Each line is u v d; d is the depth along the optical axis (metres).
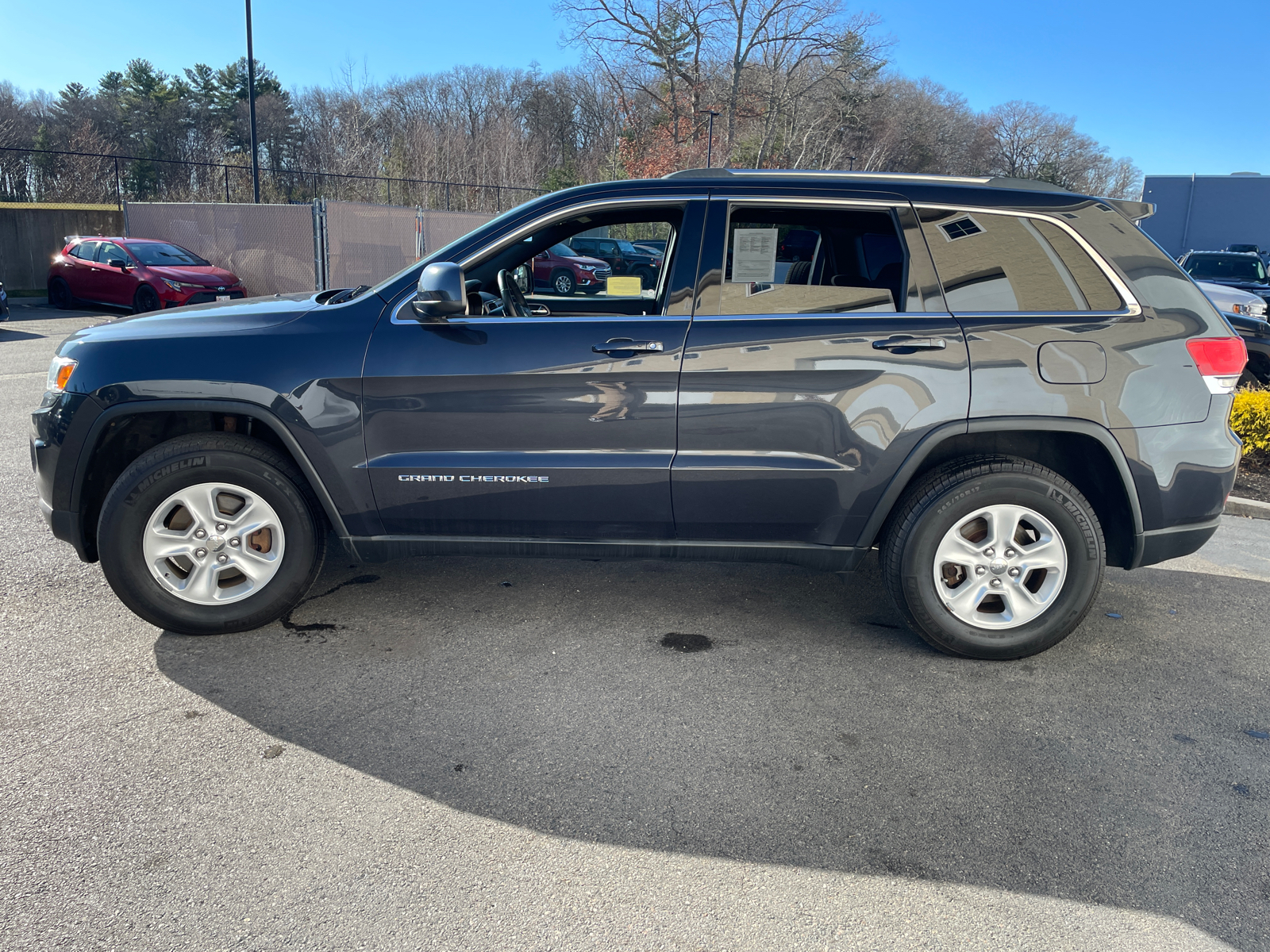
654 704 3.03
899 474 3.22
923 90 64.62
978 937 2.00
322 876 2.14
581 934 1.97
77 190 23.34
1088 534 3.27
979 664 3.41
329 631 3.54
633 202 3.35
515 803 2.46
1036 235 3.27
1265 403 7.09
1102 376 3.18
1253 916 2.09
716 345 3.18
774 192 3.27
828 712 3.01
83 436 3.23
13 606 3.67
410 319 3.27
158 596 3.33
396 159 30.83
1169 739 2.89
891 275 3.28
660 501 3.29
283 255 16.84
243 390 3.19
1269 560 4.86
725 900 2.10
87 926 1.95
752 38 39.00
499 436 3.24
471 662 3.31
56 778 2.50
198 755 2.64
